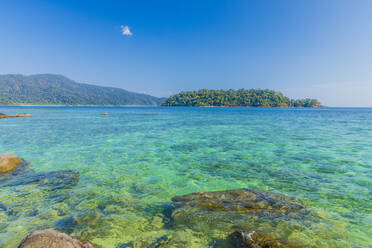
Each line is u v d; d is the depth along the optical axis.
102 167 8.65
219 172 8.05
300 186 6.60
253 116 50.09
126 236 4.11
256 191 5.86
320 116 50.25
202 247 3.77
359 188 6.38
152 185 6.79
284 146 12.77
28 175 7.54
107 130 21.02
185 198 5.57
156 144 13.55
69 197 5.81
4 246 3.77
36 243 3.15
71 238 3.60
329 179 7.17
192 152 11.28
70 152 11.29
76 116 46.09
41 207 5.23
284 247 3.70
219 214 4.78
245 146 12.85
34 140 14.89
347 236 4.07
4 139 15.24
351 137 16.16
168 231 4.27
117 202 5.55
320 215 4.81
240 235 4.04
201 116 50.03
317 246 3.77
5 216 4.79
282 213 4.83
